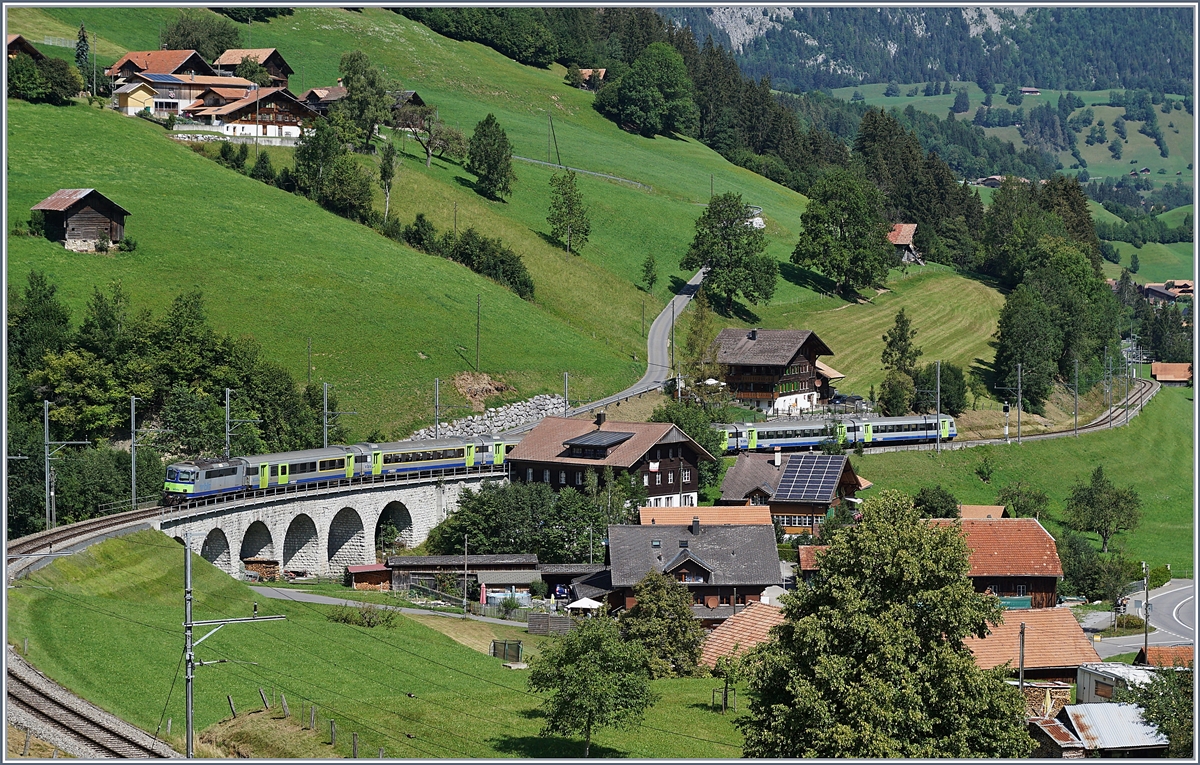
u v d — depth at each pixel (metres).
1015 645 90.00
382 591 118.25
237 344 147.62
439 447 140.75
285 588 112.44
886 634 61.81
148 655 78.06
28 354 139.25
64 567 90.38
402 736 71.38
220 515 113.31
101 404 135.38
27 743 62.41
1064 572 136.12
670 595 95.12
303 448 142.62
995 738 62.06
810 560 114.88
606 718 70.88
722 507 134.25
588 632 72.94
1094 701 85.94
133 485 114.19
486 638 101.50
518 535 129.00
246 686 76.25
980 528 115.88
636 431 144.62
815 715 60.62
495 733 73.81
